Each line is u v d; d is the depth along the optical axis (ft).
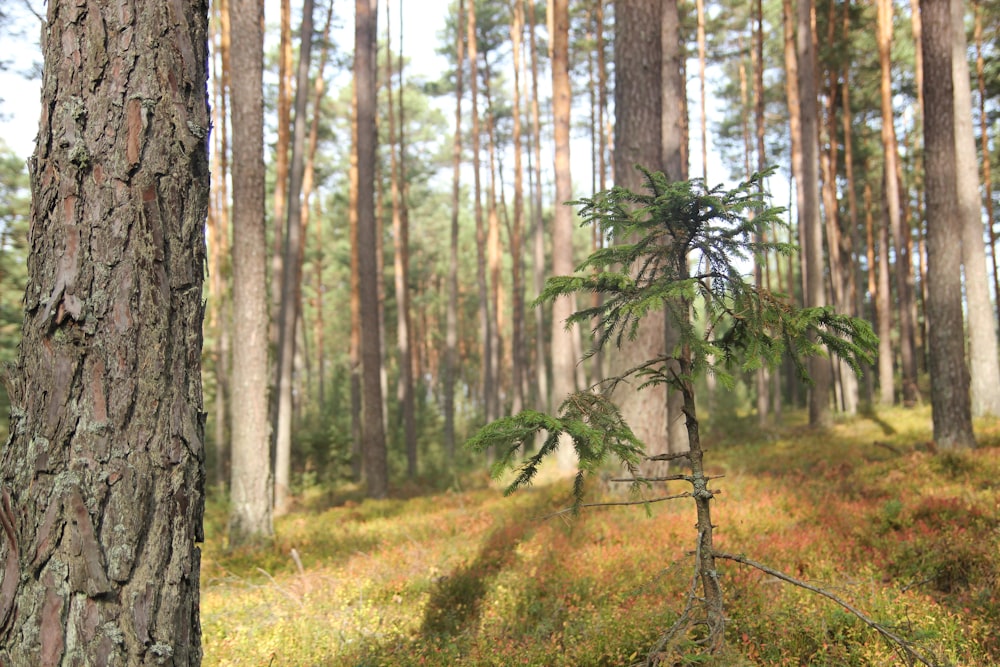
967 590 17.39
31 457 7.31
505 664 15.24
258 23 33.55
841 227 99.66
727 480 30.99
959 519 21.47
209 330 68.95
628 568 19.71
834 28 72.33
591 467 9.20
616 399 30.42
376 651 16.63
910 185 96.37
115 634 7.10
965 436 33.53
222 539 36.52
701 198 9.95
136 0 8.16
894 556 19.10
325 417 76.79
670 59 40.32
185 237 8.32
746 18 82.79
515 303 94.58
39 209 7.80
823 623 14.78
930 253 34.91
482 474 61.72
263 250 33.65
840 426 57.52
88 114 7.82
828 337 10.05
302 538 31.76
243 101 33.14
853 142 86.17
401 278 74.79
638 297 10.27
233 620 19.45
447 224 148.97
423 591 20.95
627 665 14.46
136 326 7.72
